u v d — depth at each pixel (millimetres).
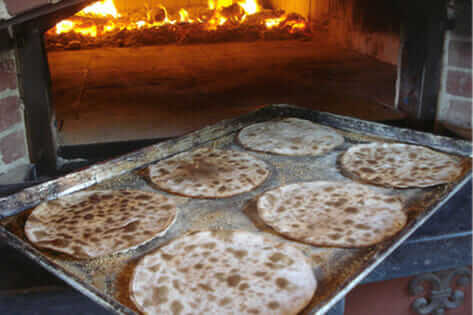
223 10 3742
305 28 3471
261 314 650
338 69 2561
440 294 1111
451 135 1622
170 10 3816
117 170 1004
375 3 2721
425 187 924
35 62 1378
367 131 1191
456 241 914
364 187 927
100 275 727
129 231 811
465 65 1564
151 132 1673
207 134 1161
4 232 792
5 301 811
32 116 1422
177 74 2504
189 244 776
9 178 1364
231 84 2307
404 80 1784
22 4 1057
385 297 1126
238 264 735
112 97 2105
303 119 1292
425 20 1610
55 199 912
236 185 950
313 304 669
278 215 851
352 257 750
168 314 653
